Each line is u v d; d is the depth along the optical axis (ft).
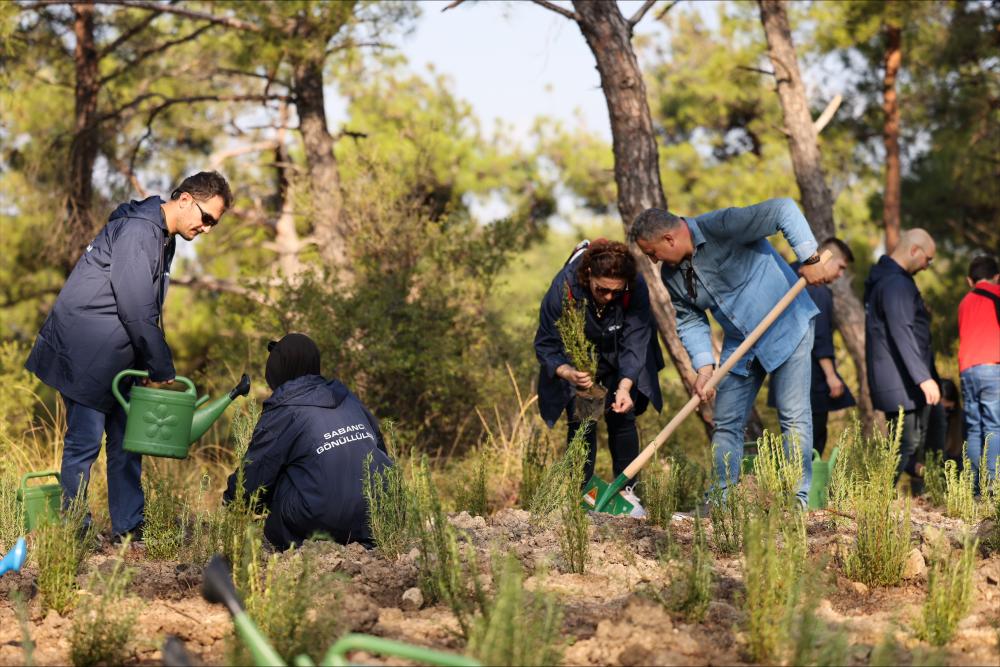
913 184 60.90
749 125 63.72
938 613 11.39
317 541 15.98
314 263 42.06
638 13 30.55
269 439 16.60
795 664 10.51
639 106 30.04
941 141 57.26
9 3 42.06
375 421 18.03
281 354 17.39
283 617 11.12
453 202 56.44
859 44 57.47
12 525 16.51
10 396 34.53
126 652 11.64
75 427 17.12
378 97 58.59
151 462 23.89
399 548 15.64
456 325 38.04
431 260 39.70
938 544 12.89
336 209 45.98
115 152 52.37
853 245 59.11
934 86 57.52
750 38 59.98
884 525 14.02
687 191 63.77
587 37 30.25
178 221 17.30
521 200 60.23
